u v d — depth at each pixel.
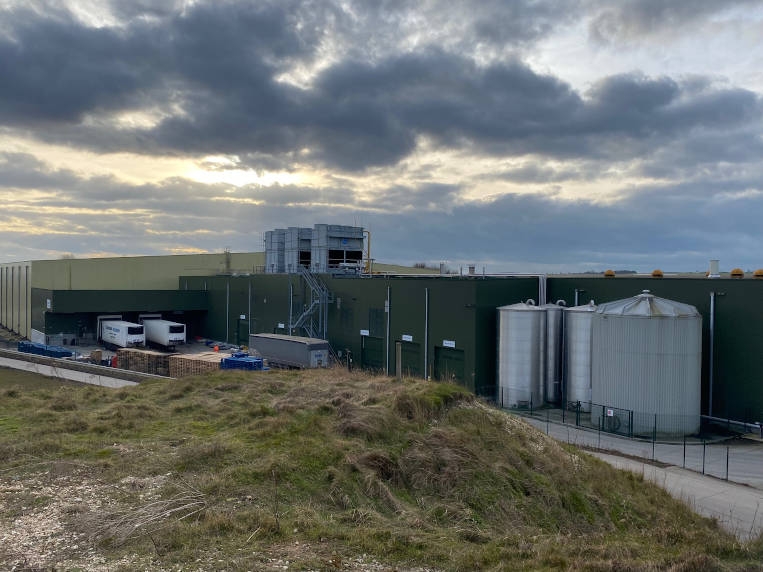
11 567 9.96
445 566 11.15
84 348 74.81
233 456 15.82
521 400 40.56
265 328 69.38
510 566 11.37
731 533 17.81
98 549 10.79
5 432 18.48
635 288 39.94
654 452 29.14
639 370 32.94
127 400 23.83
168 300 79.62
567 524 16.61
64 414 21.20
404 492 15.74
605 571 11.44
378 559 11.20
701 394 35.81
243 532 11.73
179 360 47.97
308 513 12.99
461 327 44.69
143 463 15.46
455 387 24.06
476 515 15.12
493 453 18.94
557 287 45.41
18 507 12.60
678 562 12.56
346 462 15.88
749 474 25.36
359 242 72.56
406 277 52.34
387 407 20.64
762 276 34.88
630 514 18.50
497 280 44.75
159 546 10.88
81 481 14.17
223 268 97.38
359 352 55.50
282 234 81.56
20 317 91.00
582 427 35.00
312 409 20.61
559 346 41.88
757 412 32.97
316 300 59.34
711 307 35.38
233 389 26.12
